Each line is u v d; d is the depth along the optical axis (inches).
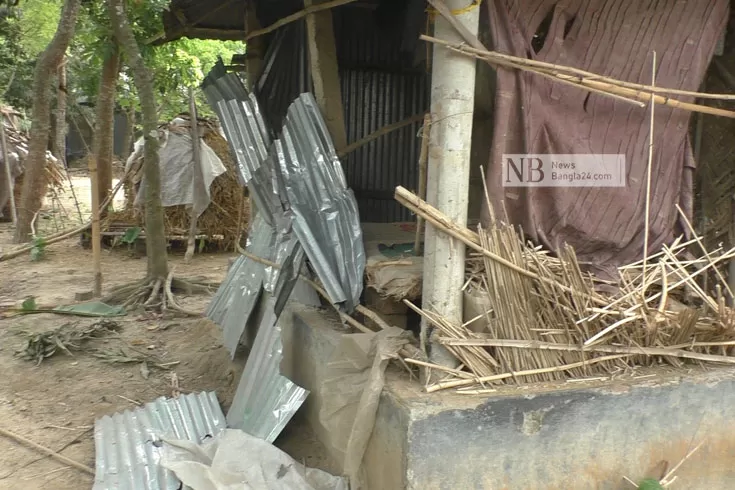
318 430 148.0
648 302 124.7
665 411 117.4
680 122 125.2
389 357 115.9
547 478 111.7
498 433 107.7
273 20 220.4
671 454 119.0
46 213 526.9
